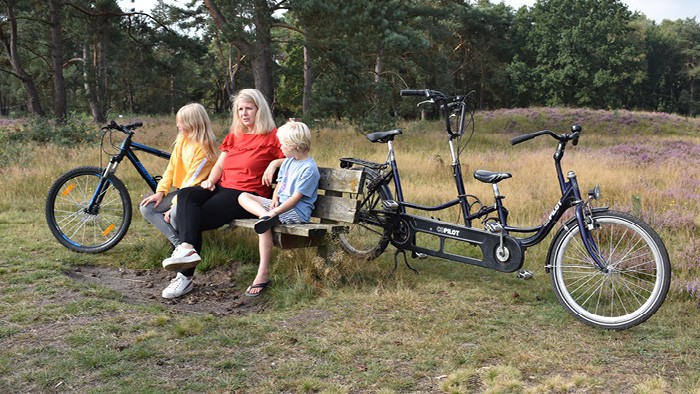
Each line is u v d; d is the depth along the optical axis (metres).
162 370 3.36
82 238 6.11
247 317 4.18
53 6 24.64
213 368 3.39
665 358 3.54
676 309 4.34
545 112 32.97
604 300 4.56
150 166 11.03
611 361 3.50
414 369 3.39
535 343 3.76
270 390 3.15
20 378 3.24
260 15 17.80
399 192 5.19
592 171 10.63
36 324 3.93
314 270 4.91
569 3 63.66
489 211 4.78
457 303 4.48
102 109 32.84
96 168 5.76
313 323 4.06
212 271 5.30
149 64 30.39
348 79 19.36
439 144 19.28
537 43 63.75
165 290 4.72
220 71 56.50
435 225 4.93
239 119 5.15
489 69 61.44
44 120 15.52
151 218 5.30
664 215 7.01
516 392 3.10
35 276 4.83
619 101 63.78
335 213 5.04
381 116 19.92
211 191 5.03
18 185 8.84
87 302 4.29
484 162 13.14
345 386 3.17
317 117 19.52
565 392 3.11
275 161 4.98
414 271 5.22
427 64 42.47
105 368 3.36
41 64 40.41
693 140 24.41
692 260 5.36
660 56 82.62
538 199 8.36
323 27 18.28
